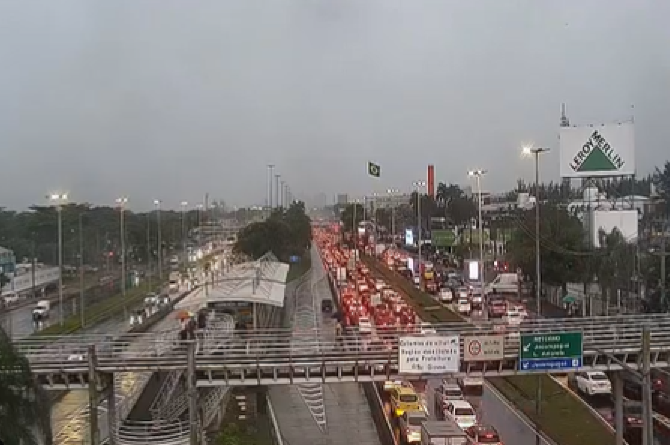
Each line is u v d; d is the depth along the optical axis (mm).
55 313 79062
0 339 24250
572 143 79062
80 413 44562
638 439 35438
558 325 44062
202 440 34125
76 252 110812
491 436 33156
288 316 78500
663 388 41438
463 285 96688
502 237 113000
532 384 48250
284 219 136875
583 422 38562
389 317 72312
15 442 22906
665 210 96562
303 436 38750
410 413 37219
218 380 33469
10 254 98188
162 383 41844
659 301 56781
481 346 33812
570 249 71000
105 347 40344
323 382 33688
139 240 123000
